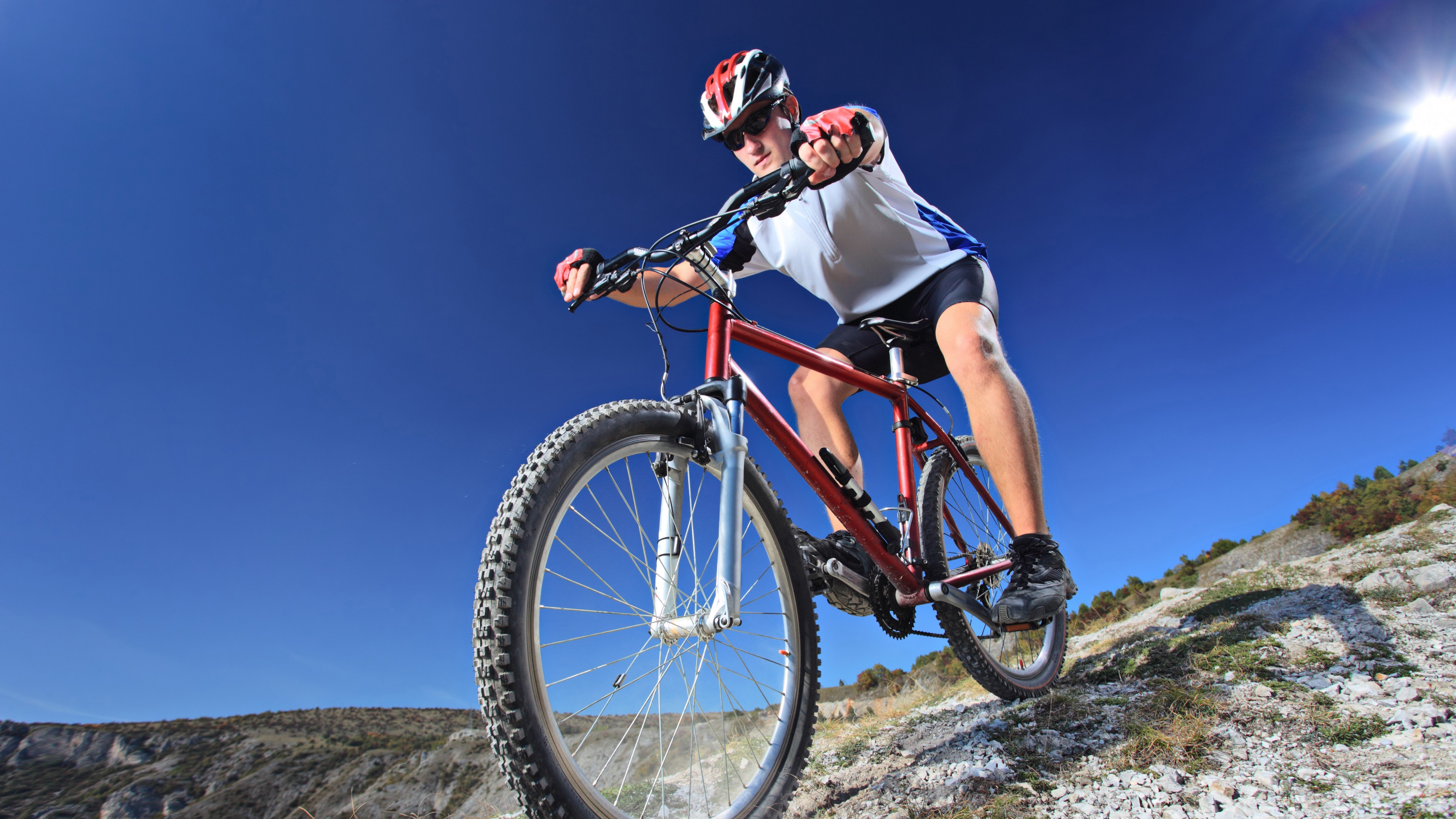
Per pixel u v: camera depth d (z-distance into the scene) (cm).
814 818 163
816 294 253
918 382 245
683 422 143
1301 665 193
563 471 119
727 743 146
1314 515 3534
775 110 220
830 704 358
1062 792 144
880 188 211
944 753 188
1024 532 185
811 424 229
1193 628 264
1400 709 152
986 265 226
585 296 176
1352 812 116
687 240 146
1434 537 306
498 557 109
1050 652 264
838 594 197
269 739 7256
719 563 126
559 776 105
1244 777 135
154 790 6725
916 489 215
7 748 8131
